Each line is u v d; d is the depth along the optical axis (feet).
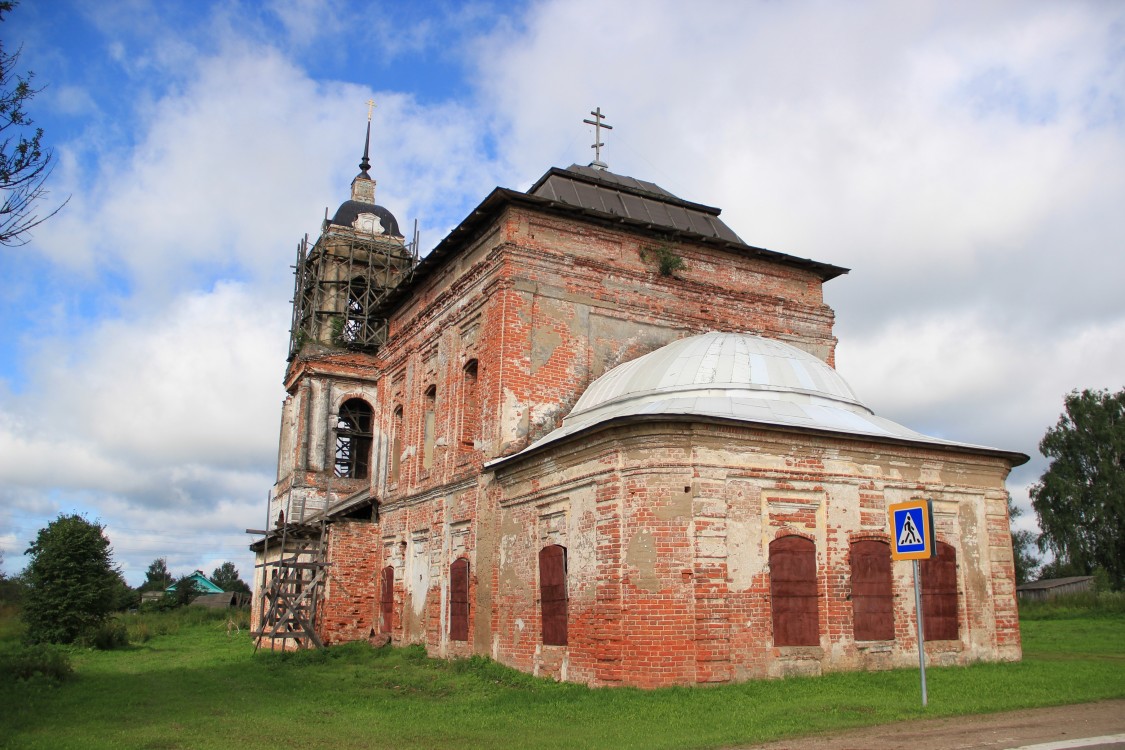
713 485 48.19
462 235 74.38
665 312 72.54
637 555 47.24
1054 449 183.52
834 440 51.75
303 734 36.86
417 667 65.46
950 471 56.44
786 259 79.00
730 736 32.63
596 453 51.16
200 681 60.54
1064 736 30.83
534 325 66.74
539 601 55.77
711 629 46.37
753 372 57.47
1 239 29.48
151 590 318.45
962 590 55.47
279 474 139.23
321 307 135.23
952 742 30.14
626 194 81.61
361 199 147.64
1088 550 175.83
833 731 32.94
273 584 86.99
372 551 88.33
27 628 114.52
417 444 81.61
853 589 51.03
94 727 39.27
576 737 34.55
